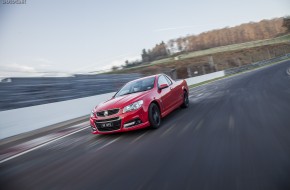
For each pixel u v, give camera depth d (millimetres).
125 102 4250
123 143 3756
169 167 2475
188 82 20422
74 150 3873
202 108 5969
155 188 2059
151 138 3781
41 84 11188
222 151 2707
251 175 2045
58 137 5410
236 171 2158
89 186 2312
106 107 4301
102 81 14766
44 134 6289
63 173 2812
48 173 2904
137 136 4066
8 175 3092
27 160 3740
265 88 8188
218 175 2133
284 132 3078
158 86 5125
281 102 5168
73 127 6754
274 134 3051
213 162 2434
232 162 2363
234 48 62000
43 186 2518
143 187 2111
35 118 7695
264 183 1886
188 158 2648
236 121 4055
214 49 62844
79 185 2381
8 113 6879
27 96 10062
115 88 15273
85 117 9117
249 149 2650
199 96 9023
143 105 4238
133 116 4121
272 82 9742
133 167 2631
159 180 2203
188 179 2139
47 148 4410
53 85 11688
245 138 3059
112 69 41000
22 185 2648
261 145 2717
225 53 55562
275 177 1952
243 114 4539
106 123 4254
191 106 6594
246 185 1896
